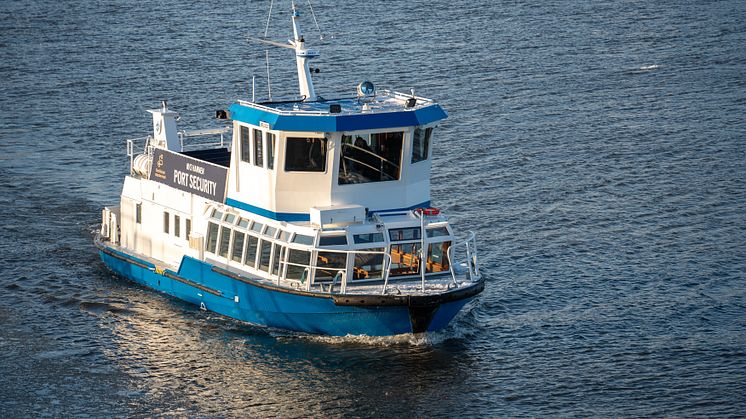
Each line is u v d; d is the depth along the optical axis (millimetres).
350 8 165875
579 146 95688
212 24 156250
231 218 61469
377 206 59875
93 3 176000
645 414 51750
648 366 56531
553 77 122125
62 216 80375
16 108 110812
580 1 173000
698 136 98375
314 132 57344
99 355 57844
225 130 69312
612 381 54969
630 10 164750
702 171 88562
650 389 54125
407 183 60312
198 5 171250
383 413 51844
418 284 57781
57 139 100062
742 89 115562
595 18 159125
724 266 69312
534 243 73750
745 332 60281
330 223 57562
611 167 89875
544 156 92875
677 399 53125
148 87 118812
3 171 90438
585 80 120688
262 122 58031
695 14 160750
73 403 52781
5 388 54219
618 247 72875
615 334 60312
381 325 57594
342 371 55719
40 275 69125
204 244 63031
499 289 66625
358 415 51625
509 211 79812
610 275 68438
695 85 117812
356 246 57281
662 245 73062
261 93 115125
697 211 79375
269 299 58656
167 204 65812
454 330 60531
